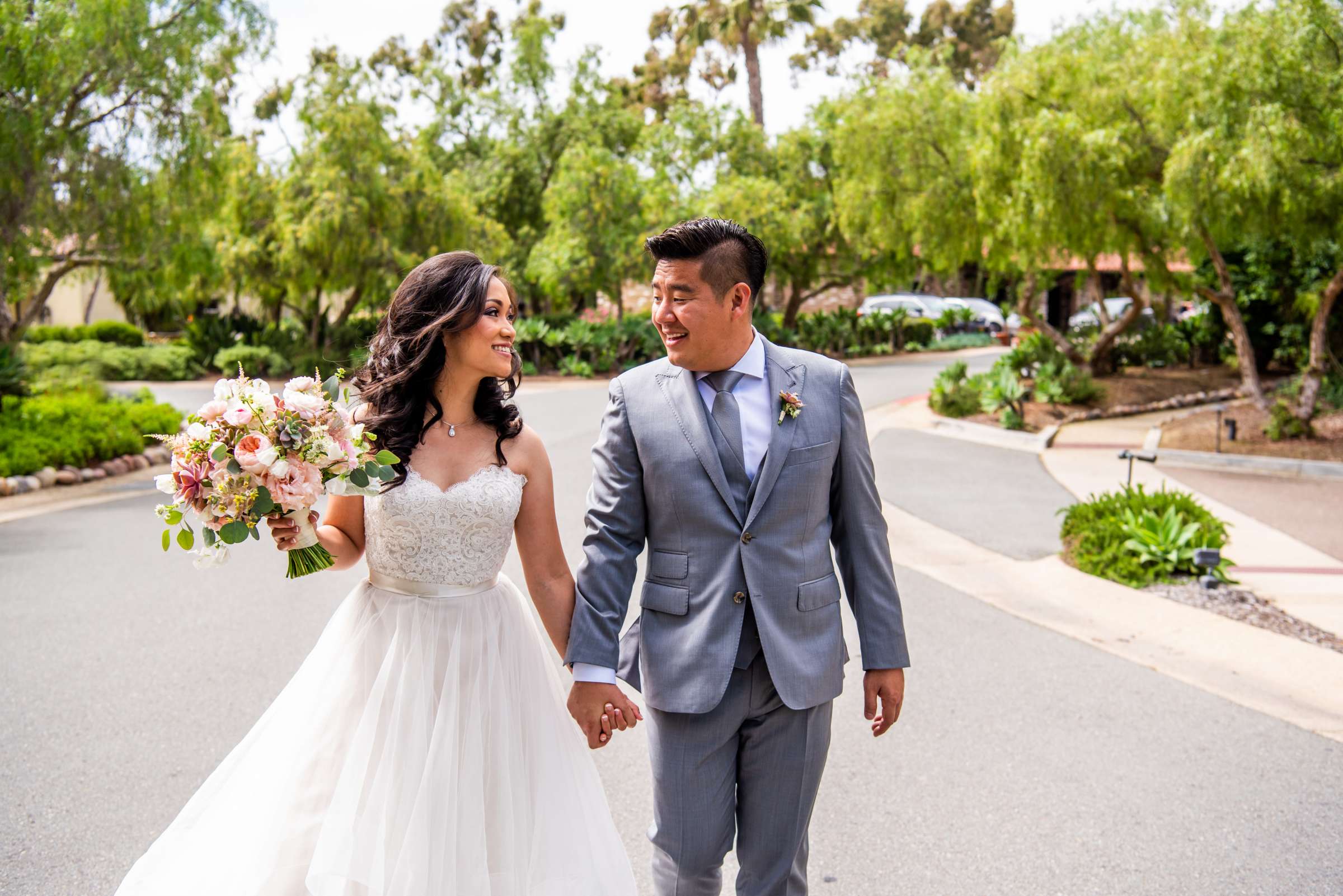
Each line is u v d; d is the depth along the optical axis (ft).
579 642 8.52
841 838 11.98
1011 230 51.13
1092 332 67.82
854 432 8.91
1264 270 57.72
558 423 49.83
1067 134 46.14
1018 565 25.12
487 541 9.07
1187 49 43.29
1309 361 52.06
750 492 8.51
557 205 83.97
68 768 13.33
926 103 67.36
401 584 9.14
